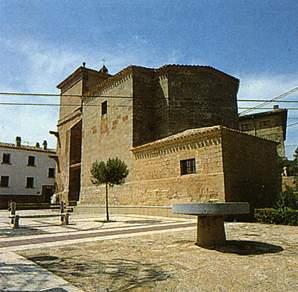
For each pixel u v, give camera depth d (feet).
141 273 16.49
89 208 86.38
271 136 117.39
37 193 151.43
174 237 29.71
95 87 95.04
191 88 80.38
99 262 19.04
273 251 22.29
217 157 51.29
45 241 27.76
